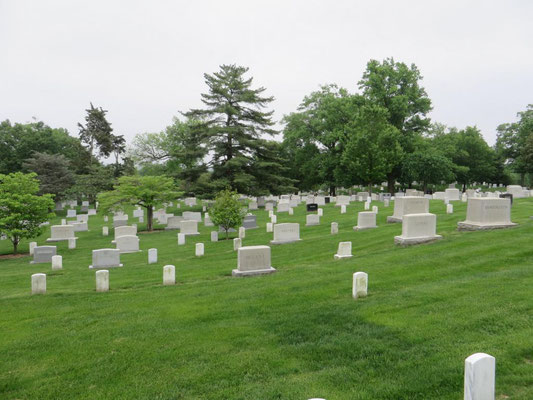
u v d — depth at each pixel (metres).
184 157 47.97
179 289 12.88
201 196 44.06
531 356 6.35
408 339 7.38
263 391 6.00
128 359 7.50
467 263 12.54
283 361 7.02
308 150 60.12
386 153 43.41
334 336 7.89
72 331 9.20
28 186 26.61
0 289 14.99
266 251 14.85
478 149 64.44
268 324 8.86
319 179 61.88
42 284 13.09
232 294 11.59
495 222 17.42
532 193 37.09
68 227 31.11
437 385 5.72
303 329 8.38
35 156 55.84
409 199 23.33
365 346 7.27
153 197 35.53
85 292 13.17
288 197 54.97
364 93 53.78
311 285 11.78
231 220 25.59
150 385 6.46
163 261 19.88
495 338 7.04
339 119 55.28
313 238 22.61
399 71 51.84
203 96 47.94
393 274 12.23
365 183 52.81
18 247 28.94
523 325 7.46
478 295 9.31
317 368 6.69
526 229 16.12
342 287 11.27
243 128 48.44
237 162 44.59
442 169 48.00
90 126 67.69
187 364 7.15
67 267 19.89
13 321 10.20
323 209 38.44
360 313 8.96
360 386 5.92
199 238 28.14
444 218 23.33
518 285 9.77
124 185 34.91
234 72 48.38
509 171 76.06
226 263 17.77
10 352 8.12
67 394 6.36
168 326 9.19
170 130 65.69
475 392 4.69
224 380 6.48
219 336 8.35
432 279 11.36
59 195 54.62
